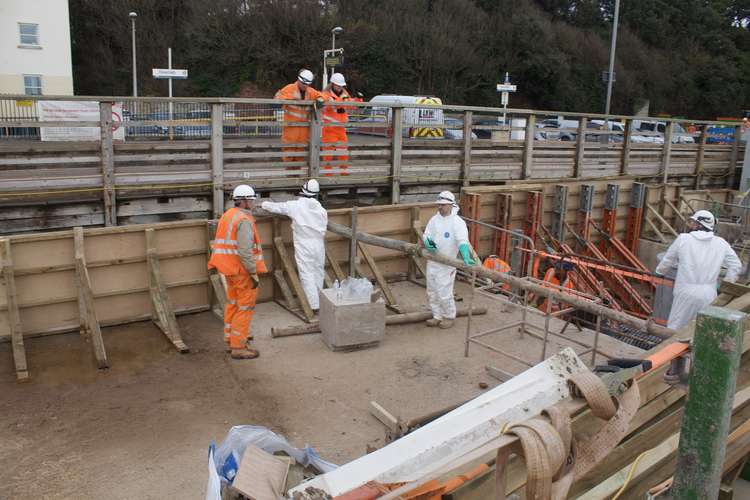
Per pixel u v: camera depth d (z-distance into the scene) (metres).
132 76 45.28
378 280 8.89
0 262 6.57
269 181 9.33
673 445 3.25
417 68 45.97
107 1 44.69
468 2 50.91
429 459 2.65
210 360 6.74
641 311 12.48
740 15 72.00
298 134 9.74
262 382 6.29
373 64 45.09
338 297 7.02
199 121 8.64
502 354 7.23
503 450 2.32
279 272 8.62
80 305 7.22
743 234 12.80
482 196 11.41
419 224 10.02
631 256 13.37
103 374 6.30
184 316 8.03
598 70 54.62
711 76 60.84
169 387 6.09
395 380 6.46
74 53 44.81
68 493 4.44
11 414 5.46
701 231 7.36
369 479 2.67
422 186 11.27
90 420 5.42
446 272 7.79
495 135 14.65
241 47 43.00
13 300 6.56
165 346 7.04
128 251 7.57
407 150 10.87
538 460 2.16
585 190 13.21
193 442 5.15
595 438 2.54
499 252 11.55
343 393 6.12
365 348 7.27
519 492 2.97
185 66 44.75
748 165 17.19
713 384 2.32
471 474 2.83
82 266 6.93
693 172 17.48
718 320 2.27
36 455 4.88
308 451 3.82
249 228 6.42
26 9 31.56
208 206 8.91
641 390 3.47
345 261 9.45
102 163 7.91
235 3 42.97
